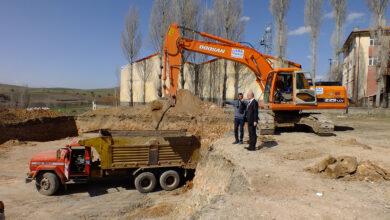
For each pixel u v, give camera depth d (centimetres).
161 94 2475
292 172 988
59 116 3098
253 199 791
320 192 830
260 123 1590
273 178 934
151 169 1495
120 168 1453
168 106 1698
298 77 1622
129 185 1573
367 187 866
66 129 3066
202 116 2606
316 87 1652
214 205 770
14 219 1158
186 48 1720
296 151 1239
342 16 4175
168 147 1505
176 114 2625
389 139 1528
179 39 1673
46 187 1415
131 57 4666
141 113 2914
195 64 4097
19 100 4991
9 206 1284
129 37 4612
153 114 2347
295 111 1697
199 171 1411
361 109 3136
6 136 2534
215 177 1188
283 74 1634
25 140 2669
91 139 1423
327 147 1298
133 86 4722
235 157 1157
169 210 1194
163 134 1620
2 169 1819
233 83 4119
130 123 2853
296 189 853
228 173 1099
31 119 2805
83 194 1441
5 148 2319
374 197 796
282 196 808
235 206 751
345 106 1655
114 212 1226
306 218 682
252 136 1258
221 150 1305
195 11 3688
